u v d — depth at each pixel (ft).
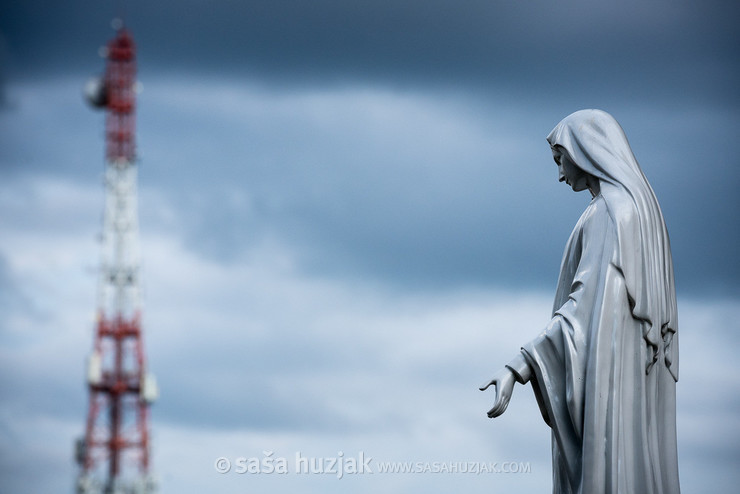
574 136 82.99
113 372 233.76
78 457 228.63
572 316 79.97
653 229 80.53
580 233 81.56
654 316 79.71
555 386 80.33
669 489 81.15
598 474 78.64
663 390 81.66
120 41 230.68
